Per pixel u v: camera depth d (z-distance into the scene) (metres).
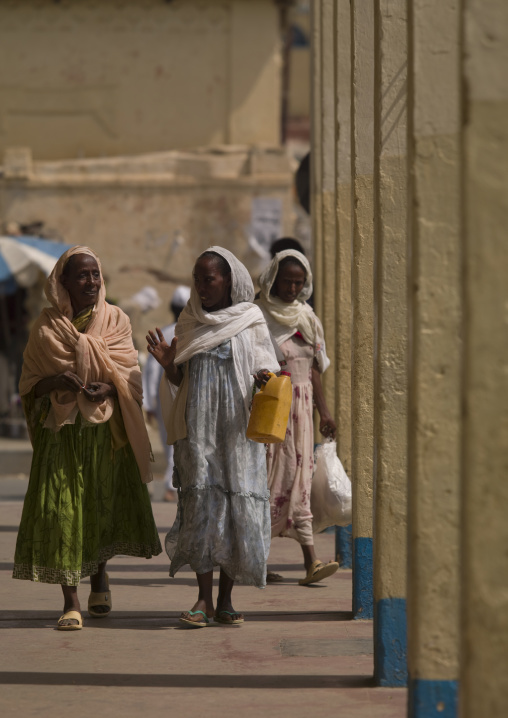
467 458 4.51
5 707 7.48
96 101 41.84
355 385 10.16
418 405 6.35
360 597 10.54
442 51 6.31
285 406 9.84
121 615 10.76
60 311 10.20
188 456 10.15
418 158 6.29
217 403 10.16
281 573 13.40
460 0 4.59
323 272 15.05
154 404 21.45
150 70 41.78
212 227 40.97
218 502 10.07
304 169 21.55
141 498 10.52
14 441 36.25
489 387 4.47
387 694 7.82
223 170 40.97
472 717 4.48
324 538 16.77
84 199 41.09
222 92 41.75
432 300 6.30
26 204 41.06
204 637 9.76
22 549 9.94
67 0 41.62
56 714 7.30
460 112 4.58
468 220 4.46
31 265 33.78
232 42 41.56
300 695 7.80
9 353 37.41
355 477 10.37
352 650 9.24
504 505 4.48
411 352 6.39
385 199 8.05
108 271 41.16
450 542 6.40
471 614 4.51
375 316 8.22
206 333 10.19
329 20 15.16
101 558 10.41
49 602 11.43
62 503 9.80
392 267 8.05
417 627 6.46
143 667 8.64
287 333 12.47
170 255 41.06
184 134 41.88
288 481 12.30
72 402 9.88
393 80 8.09
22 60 41.84
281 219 40.84
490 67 4.43
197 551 10.05
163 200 41.09
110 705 7.53
